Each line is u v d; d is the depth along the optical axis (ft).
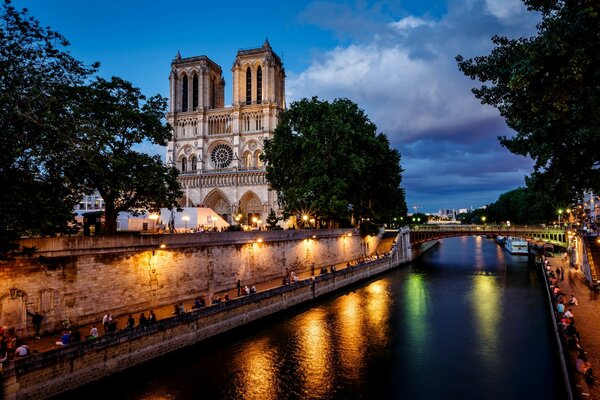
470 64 76.59
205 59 416.05
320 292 170.60
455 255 374.43
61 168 90.58
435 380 92.12
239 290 135.23
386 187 269.44
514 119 69.56
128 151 121.60
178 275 130.11
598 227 239.09
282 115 244.42
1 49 81.71
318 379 92.32
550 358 103.91
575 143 78.07
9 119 78.38
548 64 54.08
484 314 147.23
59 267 97.19
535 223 393.70
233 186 381.40
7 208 76.59
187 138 410.72
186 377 92.17
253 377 92.63
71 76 95.96
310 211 220.64
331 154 221.66
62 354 75.10
